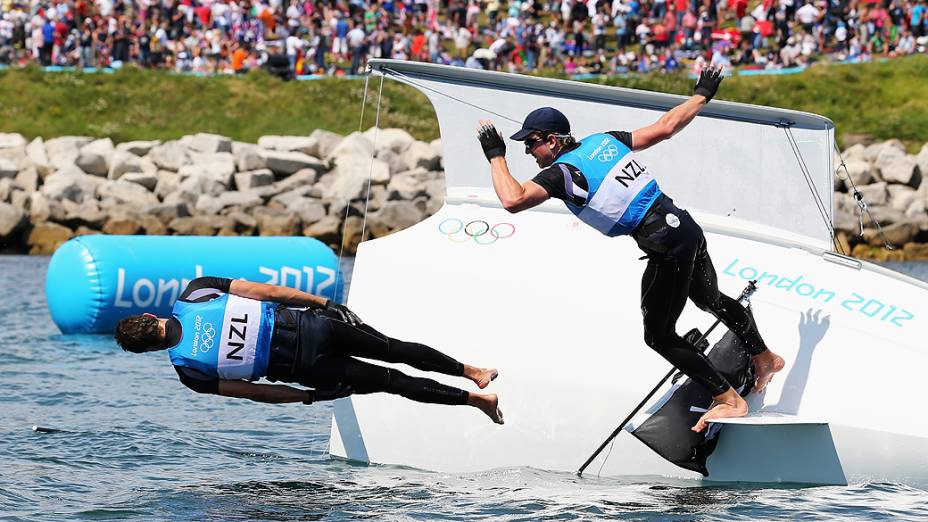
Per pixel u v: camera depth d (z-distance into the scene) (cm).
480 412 2645
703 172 2905
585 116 2909
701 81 2314
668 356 2347
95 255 5228
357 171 11100
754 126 2908
